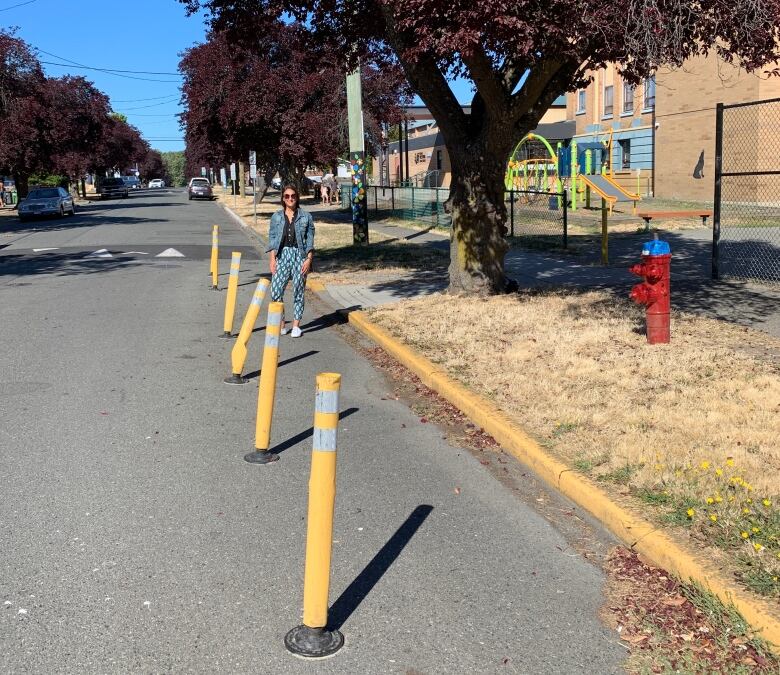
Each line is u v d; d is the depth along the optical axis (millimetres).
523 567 4074
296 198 9641
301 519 4617
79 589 3805
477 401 6430
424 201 28953
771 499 4316
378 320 10016
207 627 3500
